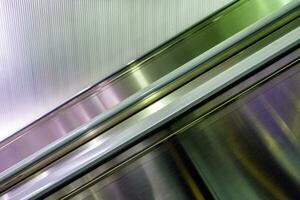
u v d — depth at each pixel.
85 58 3.10
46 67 3.13
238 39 1.63
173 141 1.42
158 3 3.03
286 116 1.46
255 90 1.42
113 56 3.10
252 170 1.50
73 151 1.55
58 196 1.36
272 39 1.57
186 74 1.67
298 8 1.58
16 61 3.11
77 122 3.11
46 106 3.16
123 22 3.07
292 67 1.40
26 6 2.99
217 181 1.49
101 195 1.42
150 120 1.38
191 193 1.49
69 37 3.08
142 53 3.09
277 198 1.52
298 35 1.37
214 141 1.45
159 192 1.47
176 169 1.45
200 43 3.01
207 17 3.00
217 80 1.39
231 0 2.99
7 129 3.18
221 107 1.42
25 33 3.05
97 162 1.33
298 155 1.49
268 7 2.87
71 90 3.14
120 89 3.08
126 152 1.38
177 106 1.38
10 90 3.17
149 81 3.04
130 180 1.43
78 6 3.02
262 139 1.47
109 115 1.67
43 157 1.54
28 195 1.31
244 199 1.51
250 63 1.38
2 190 1.46
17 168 1.53
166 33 3.06
